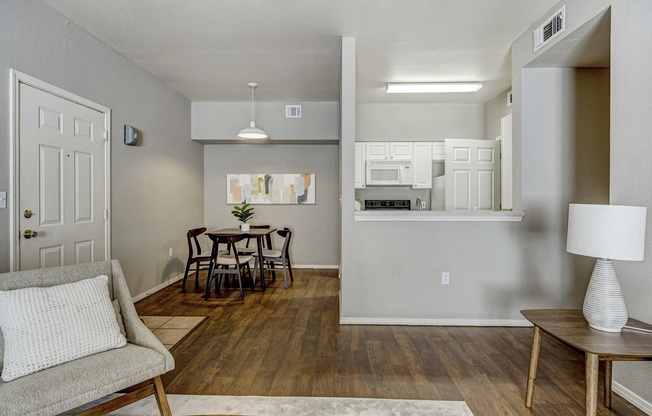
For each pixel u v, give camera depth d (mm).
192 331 2988
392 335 2904
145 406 1884
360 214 3115
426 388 2072
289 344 2723
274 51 3559
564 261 3092
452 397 1973
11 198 2373
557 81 3117
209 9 2748
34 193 2568
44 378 1402
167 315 3424
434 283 3135
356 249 3148
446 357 2488
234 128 5441
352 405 1888
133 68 3871
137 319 1909
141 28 3066
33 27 2547
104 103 3371
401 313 3154
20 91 2445
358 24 2980
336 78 4371
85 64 3104
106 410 1511
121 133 3646
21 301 1524
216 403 1905
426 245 3129
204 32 3139
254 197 5949
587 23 2311
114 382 1499
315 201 5945
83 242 3086
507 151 4457
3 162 2328
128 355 1622
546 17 2773
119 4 2678
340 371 2283
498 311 3127
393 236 3135
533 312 1996
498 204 4902
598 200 3105
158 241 4430
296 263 5953
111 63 3475
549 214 3104
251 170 5961
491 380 2166
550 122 3109
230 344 2725
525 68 3139
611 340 1580
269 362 2414
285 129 5457
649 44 1790
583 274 3080
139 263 3988
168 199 4707
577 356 2496
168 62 3854
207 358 2477
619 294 1686
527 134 3119
